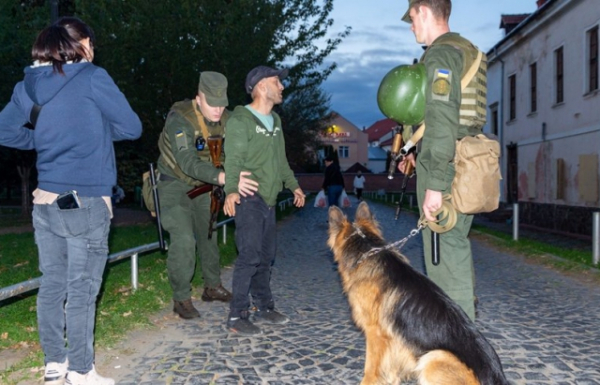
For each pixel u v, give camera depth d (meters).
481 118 3.66
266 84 5.07
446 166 3.31
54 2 10.88
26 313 5.45
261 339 4.92
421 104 3.59
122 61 13.73
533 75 19.69
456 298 3.65
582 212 15.46
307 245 12.63
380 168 87.81
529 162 19.72
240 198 5.02
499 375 2.86
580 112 15.73
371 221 4.06
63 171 3.36
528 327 5.37
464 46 3.54
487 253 11.16
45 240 3.52
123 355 4.45
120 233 13.33
